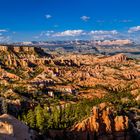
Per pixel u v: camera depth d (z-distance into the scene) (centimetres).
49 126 16650
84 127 15162
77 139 14750
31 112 17788
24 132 12231
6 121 12106
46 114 18175
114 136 15125
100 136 14862
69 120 18038
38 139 13362
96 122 15175
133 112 19325
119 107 19262
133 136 15550
